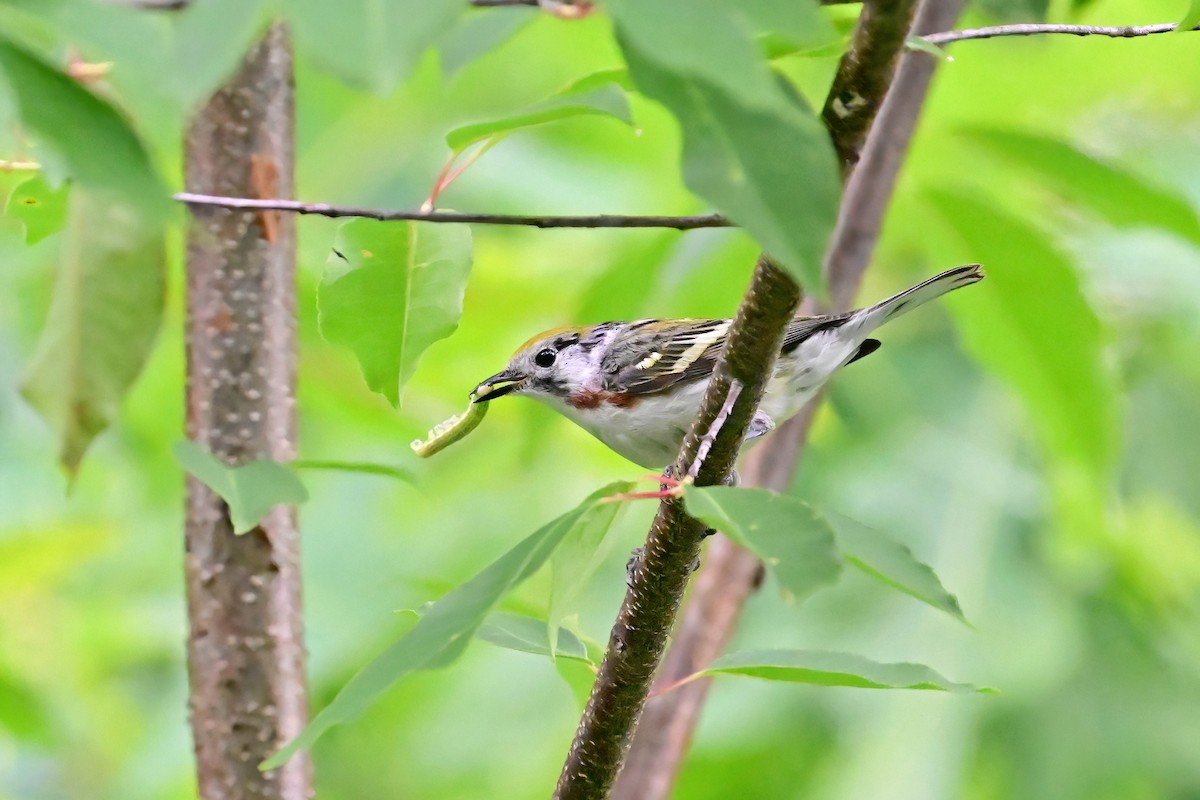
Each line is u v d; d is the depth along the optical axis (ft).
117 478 44.34
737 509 13.35
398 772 42.96
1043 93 35.60
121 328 18.42
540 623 20.75
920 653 35.12
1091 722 35.94
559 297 37.88
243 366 23.47
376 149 40.86
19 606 39.34
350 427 40.70
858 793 34.22
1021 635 34.94
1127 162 34.91
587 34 38.37
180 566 43.86
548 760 38.52
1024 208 35.22
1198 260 36.27
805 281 10.49
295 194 24.25
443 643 14.21
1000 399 37.91
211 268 23.43
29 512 43.09
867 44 13.39
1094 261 36.99
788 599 12.13
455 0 9.29
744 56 9.28
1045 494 36.52
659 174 37.93
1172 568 35.50
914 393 38.34
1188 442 37.86
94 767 42.91
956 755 34.22
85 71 15.14
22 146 15.67
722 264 33.65
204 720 22.99
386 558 40.78
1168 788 35.63
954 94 35.19
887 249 38.47
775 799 37.27
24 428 40.81
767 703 37.14
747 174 10.73
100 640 40.29
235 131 23.35
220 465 16.71
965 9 30.48
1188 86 35.35
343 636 38.70
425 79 40.45
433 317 20.98
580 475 41.42
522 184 38.55
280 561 23.36
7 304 35.27
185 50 9.54
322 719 14.17
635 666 17.42
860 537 17.06
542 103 18.69
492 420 40.09
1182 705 36.06
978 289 30.71
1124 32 18.53
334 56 9.09
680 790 37.81
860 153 14.17
